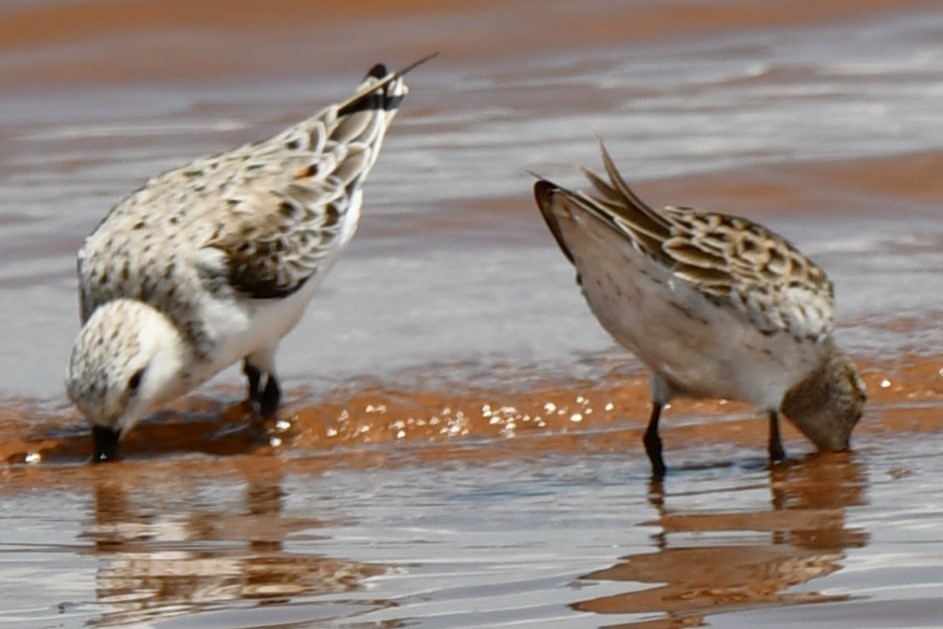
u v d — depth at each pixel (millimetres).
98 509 11938
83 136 21422
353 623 9227
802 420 12875
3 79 23219
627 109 21641
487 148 20375
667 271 11836
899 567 9828
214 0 24719
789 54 23578
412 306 16234
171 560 10539
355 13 24734
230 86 23047
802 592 9453
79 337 13531
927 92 21797
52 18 24203
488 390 14305
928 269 16766
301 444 13805
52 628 9336
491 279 16844
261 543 10852
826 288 12641
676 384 12516
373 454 13352
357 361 15023
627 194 11891
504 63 23438
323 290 16703
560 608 9320
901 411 13805
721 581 9695
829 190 18672
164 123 21859
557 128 21031
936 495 11531
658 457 12570
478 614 9258
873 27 24469
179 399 14586
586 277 12172
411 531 11031
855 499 11484
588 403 14141
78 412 14336
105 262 13945
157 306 13734
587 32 24359
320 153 15219
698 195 18641
